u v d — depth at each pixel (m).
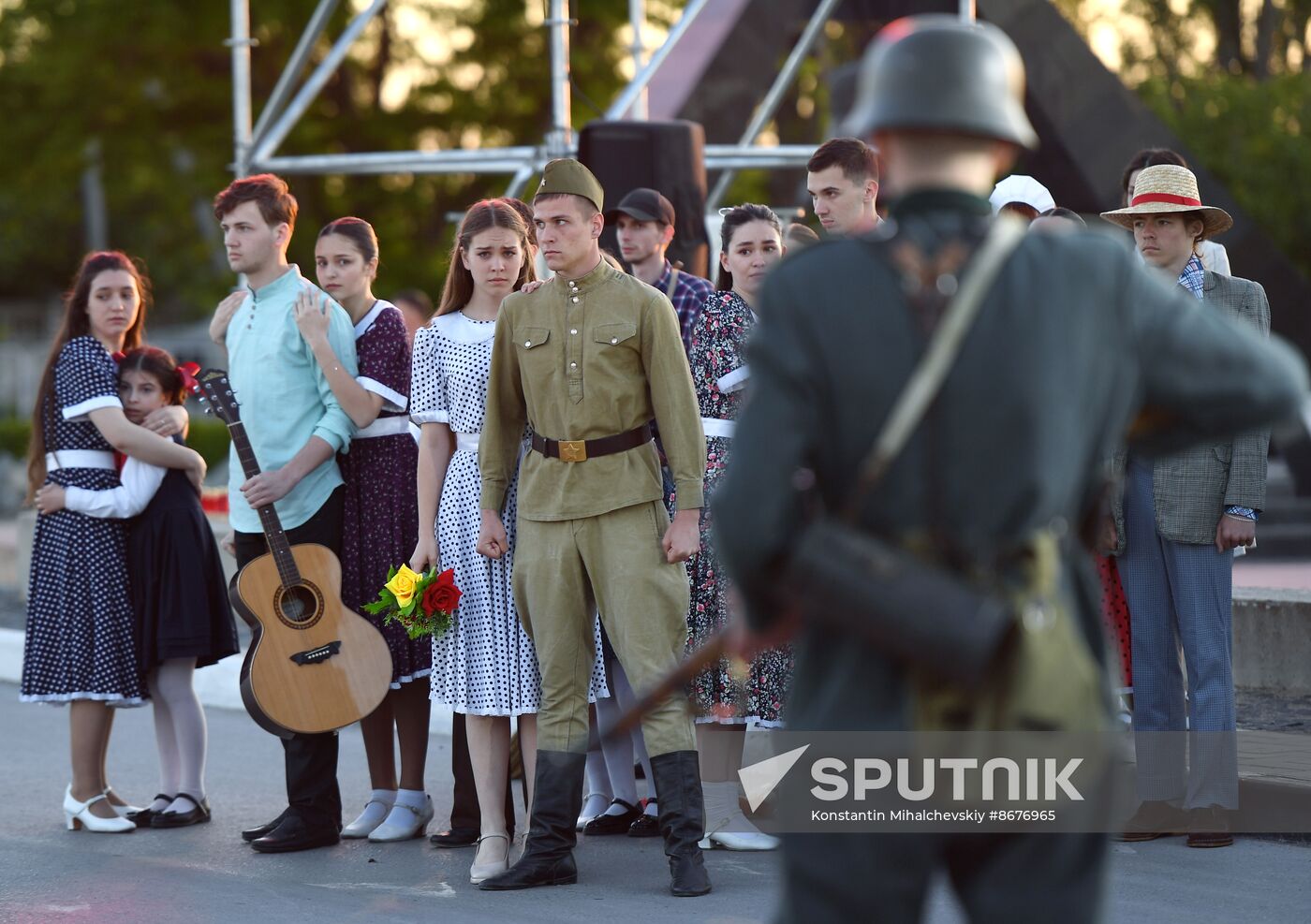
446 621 11.51
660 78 26.66
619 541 10.83
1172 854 11.44
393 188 55.03
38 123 54.81
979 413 4.97
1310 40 59.53
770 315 5.15
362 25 25.59
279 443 12.59
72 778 14.30
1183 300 5.27
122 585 13.27
